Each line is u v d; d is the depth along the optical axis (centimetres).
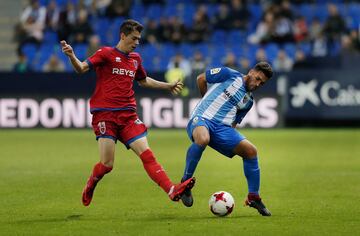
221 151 3262
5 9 10331
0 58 9756
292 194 3925
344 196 3847
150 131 7900
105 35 9612
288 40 9200
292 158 5662
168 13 9894
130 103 3219
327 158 5662
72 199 3728
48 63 8894
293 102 8012
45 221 3092
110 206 3506
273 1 9431
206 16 9338
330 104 7950
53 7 9688
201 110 3259
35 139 7144
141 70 3328
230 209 3191
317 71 7956
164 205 3534
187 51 9219
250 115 8031
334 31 9144
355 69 7925
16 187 4162
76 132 7850
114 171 4900
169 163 5341
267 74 3219
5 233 2836
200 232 2844
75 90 8038
